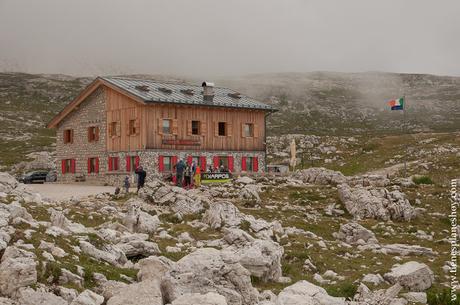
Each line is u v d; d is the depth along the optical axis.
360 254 25.55
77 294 13.24
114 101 60.00
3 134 143.00
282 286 18.25
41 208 23.58
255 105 64.00
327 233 31.97
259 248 19.34
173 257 20.61
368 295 17.70
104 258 17.44
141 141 55.72
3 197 23.45
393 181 47.19
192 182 47.56
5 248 14.12
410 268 20.36
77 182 64.50
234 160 62.22
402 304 17.14
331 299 14.19
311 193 42.19
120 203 34.75
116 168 59.38
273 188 43.75
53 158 99.94
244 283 14.95
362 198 38.03
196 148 58.97
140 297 12.28
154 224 26.20
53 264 14.05
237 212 29.61
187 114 58.53
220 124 62.19
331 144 115.56
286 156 111.88
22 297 11.94
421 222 35.66
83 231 19.67
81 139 65.56
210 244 23.55
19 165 96.69
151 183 35.47
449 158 76.62
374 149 105.81
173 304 11.70
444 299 18.12
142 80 64.75
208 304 11.50
